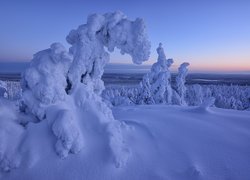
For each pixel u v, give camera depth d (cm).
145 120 843
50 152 575
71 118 594
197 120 865
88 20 753
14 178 538
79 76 729
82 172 547
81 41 730
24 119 664
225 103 4209
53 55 649
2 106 636
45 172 545
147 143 664
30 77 639
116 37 728
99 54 771
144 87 2220
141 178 548
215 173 570
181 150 646
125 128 700
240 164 603
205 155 632
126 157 580
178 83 2422
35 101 649
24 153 569
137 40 716
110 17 754
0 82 1020
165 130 750
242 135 757
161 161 599
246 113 1058
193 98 3666
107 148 583
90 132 625
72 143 576
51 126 614
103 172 548
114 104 2166
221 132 768
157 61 2233
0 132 579
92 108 670
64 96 664
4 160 552
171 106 1264
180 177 555
